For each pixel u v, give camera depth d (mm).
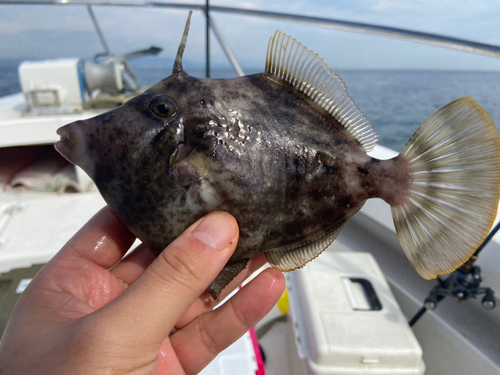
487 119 126
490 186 127
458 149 133
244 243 142
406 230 146
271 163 137
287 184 139
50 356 111
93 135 137
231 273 154
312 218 146
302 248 157
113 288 175
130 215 137
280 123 140
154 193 134
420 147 141
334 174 142
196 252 121
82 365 107
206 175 133
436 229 139
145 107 138
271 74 146
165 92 139
